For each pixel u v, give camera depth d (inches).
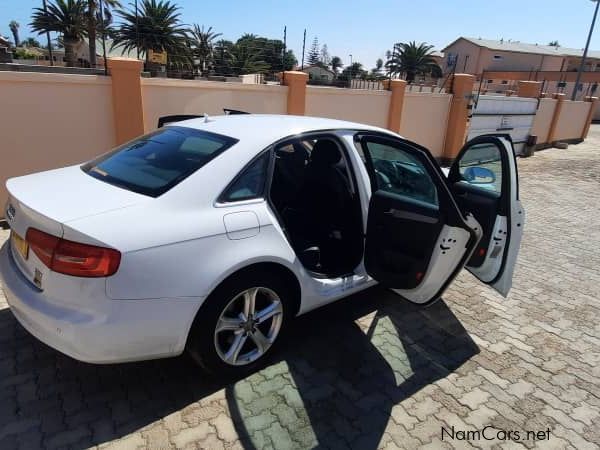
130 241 80.6
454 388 107.8
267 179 104.2
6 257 99.3
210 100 257.8
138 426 89.0
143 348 85.1
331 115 330.3
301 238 131.2
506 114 497.7
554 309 153.7
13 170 200.5
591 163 522.3
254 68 757.9
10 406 91.8
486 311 148.3
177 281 84.9
